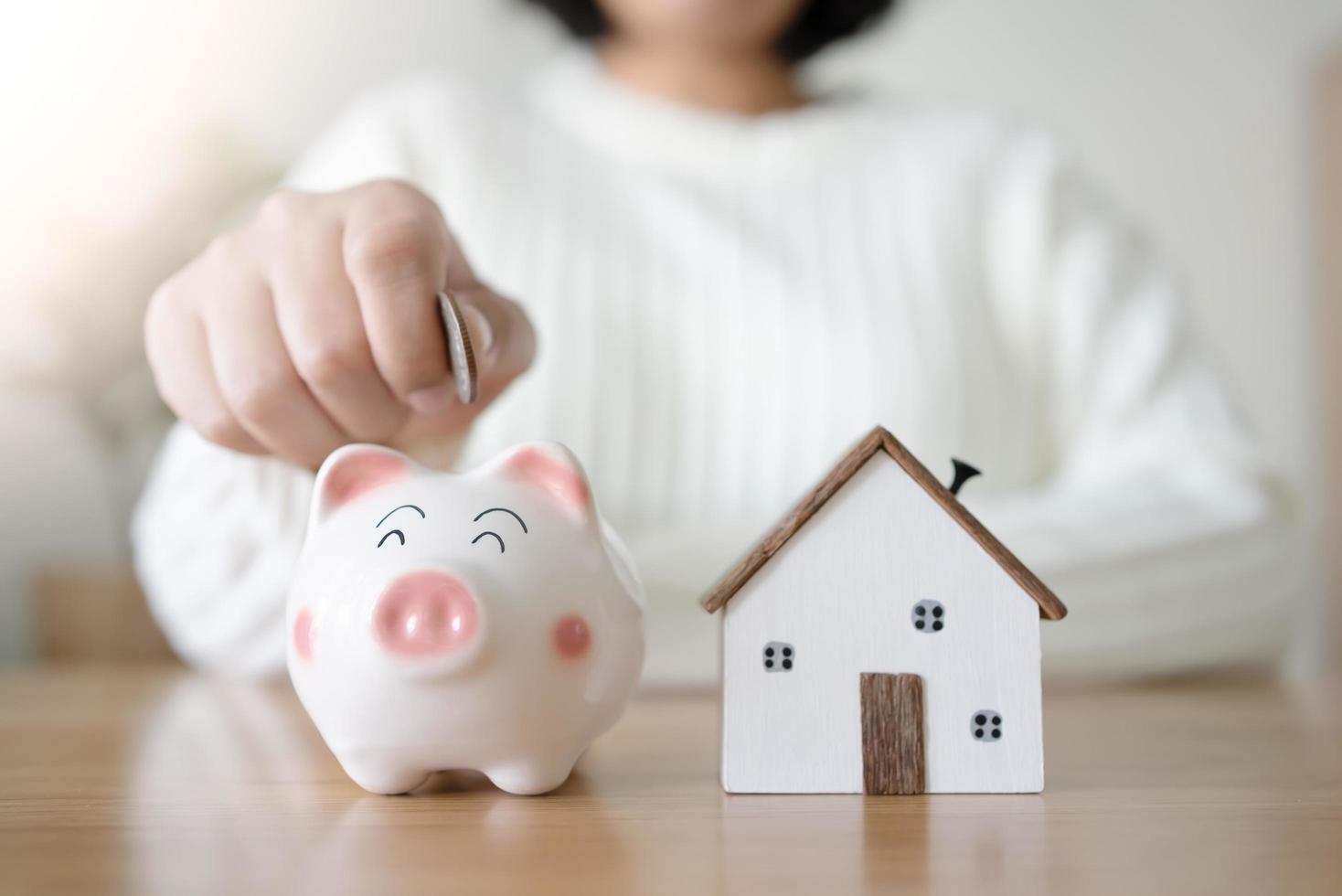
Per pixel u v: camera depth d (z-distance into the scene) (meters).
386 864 0.31
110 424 1.92
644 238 1.21
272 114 2.12
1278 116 2.42
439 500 0.43
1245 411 1.20
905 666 0.45
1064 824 0.37
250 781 0.46
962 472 0.49
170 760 0.52
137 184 2.00
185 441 0.92
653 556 0.87
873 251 1.21
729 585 0.44
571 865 0.31
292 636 0.43
